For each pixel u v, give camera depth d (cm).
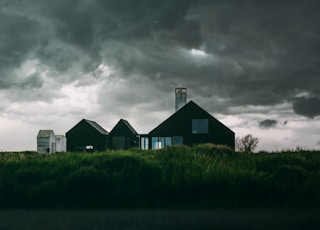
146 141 4266
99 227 837
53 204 1114
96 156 1488
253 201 1113
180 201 1116
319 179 1288
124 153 1531
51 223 880
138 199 1134
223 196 1134
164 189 1163
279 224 862
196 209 1043
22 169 1387
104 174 1238
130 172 1281
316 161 1591
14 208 1082
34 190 1176
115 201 1126
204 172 1274
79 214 989
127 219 922
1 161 1563
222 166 1366
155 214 981
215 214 975
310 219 915
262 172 1327
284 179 1269
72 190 1175
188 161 1445
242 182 1191
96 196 1149
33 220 916
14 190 1177
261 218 927
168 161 1429
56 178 1270
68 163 1423
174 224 865
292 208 1048
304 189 1183
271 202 1107
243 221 894
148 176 1249
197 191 1155
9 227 838
